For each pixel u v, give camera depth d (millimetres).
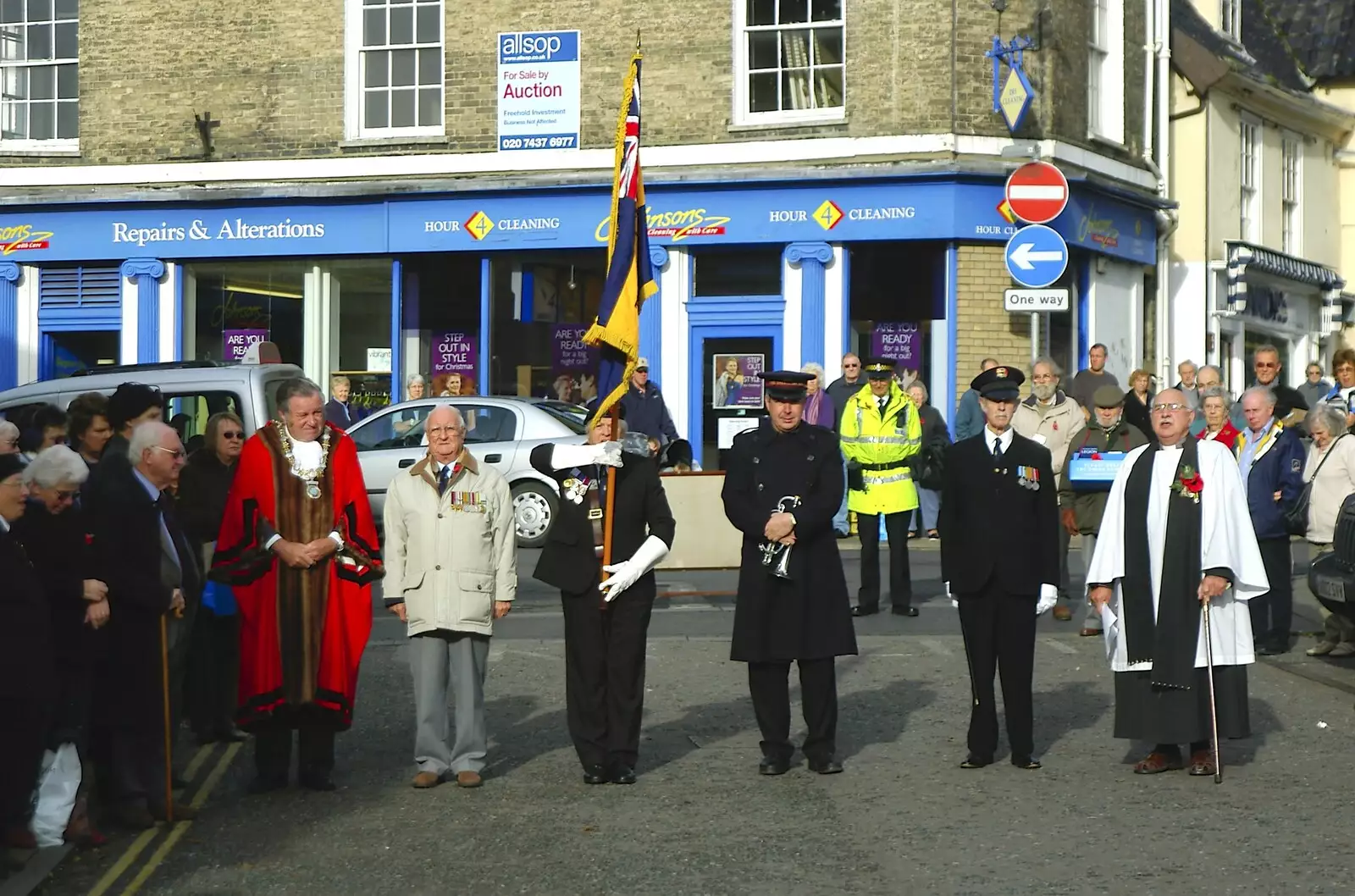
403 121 22844
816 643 9016
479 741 8961
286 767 8906
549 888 7043
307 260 23188
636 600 8953
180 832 8008
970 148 21125
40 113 23812
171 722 8602
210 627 9992
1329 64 30828
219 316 23453
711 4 21797
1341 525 11617
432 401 19203
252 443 8898
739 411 21859
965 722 10391
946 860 7375
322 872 7305
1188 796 8516
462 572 8836
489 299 22594
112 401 9094
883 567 18062
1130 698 8977
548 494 18750
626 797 8625
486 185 22250
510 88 22344
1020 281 19672
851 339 21578
